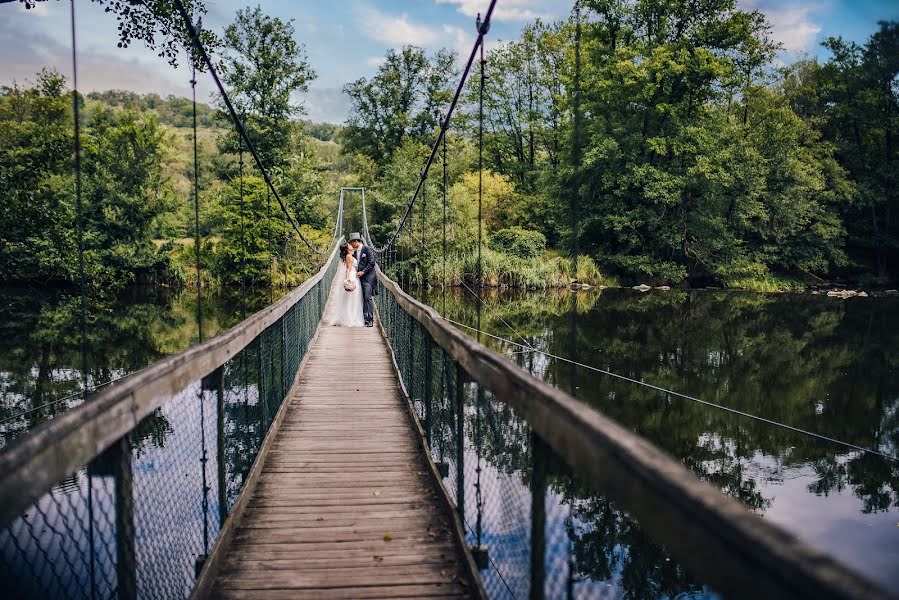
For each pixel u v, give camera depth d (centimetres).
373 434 483
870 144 3334
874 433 944
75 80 290
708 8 2916
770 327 1930
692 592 486
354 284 1205
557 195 3288
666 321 1997
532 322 1919
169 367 198
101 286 1441
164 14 999
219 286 2978
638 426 959
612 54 3041
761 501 700
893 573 541
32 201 1191
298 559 273
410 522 316
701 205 3066
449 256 2953
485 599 225
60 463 127
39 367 1259
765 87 3294
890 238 3294
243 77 3347
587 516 550
